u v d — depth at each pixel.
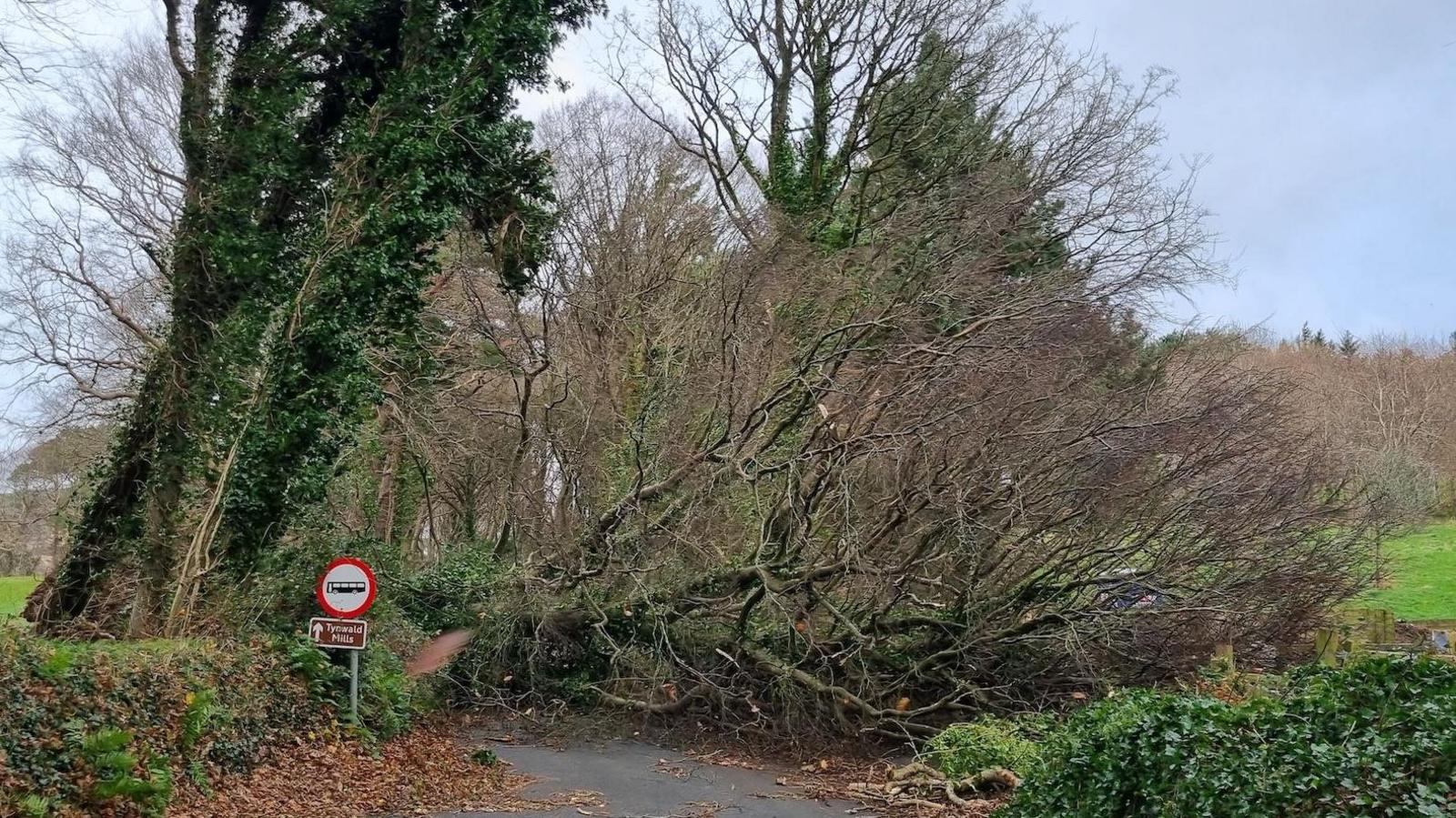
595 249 25.09
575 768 13.17
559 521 18.36
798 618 14.95
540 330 25.19
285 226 16.69
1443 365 37.31
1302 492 14.66
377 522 25.09
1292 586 14.18
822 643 14.97
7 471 24.41
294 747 11.19
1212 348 18.41
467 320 22.81
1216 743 5.95
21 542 26.61
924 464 14.38
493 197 17.78
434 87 16.03
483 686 16.73
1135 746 6.53
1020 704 14.17
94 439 23.16
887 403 15.41
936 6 24.97
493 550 20.09
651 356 22.16
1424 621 20.59
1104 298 17.44
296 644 12.78
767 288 21.02
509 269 18.78
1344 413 32.75
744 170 28.31
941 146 25.77
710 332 19.38
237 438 14.70
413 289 15.99
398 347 17.22
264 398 14.84
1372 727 5.41
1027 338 15.31
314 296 15.16
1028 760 10.90
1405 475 25.64
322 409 14.97
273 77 16.48
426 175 15.94
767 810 10.99
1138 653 13.98
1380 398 35.69
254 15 16.66
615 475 19.28
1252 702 6.45
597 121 27.33
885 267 21.94
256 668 11.51
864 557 14.30
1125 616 13.68
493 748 14.34
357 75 16.98
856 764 13.66
